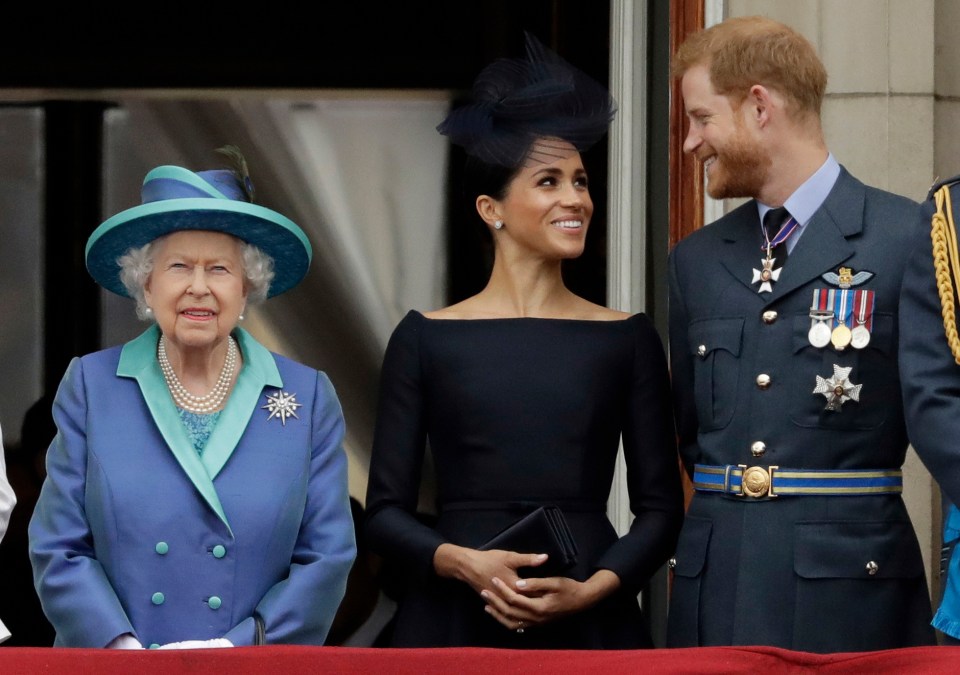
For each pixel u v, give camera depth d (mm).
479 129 16828
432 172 26594
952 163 20500
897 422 15461
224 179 15180
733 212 16672
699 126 16234
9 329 26312
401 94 26734
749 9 20531
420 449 16531
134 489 14406
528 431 16156
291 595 14375
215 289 14680
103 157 26688
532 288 16938
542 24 25969
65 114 26734
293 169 26641
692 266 16484
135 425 14695
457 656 11742
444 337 16547
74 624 14031
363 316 26422
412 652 11766
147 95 26797
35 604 25734
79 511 14516
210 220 14648
